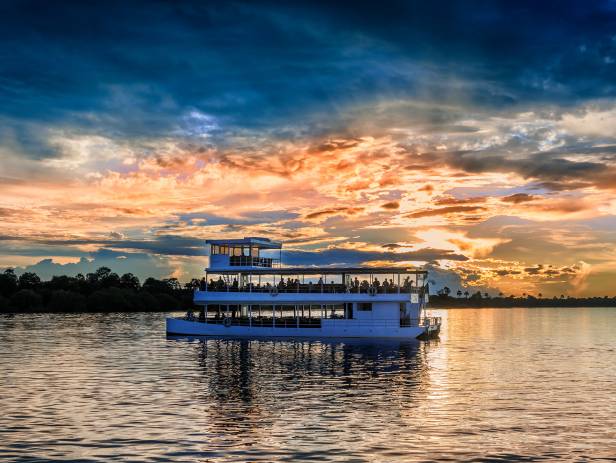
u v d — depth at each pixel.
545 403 49.59
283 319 111.75
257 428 41.38
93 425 42.31
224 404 49.31
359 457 35.06
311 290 109.50
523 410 46.84
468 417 44.47
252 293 110.69
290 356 83.50
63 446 37.28
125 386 58.31
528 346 104.00
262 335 112.00
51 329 148.38
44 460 34.66
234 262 114.44
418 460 34.50
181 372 67.88
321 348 94.75
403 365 73.88
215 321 115.31
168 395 53.41
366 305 108.38
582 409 47.28
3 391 55.66
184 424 42.56
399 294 106.88
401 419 43.81
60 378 63.59
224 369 70.19
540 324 199.62
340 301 108.00
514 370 69.62
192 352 89.19
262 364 74.75
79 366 73.56
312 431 40.56
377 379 62.47
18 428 41.56
